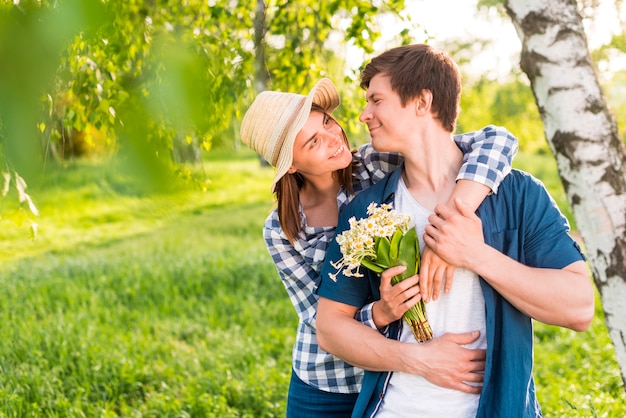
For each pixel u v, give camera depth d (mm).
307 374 2594
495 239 1896
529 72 2596
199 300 7777
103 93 2543
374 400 2010
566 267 1831
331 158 2271
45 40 749
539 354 5559
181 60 841
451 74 1965
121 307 7324
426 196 1999
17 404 4461
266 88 4340
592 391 4500
